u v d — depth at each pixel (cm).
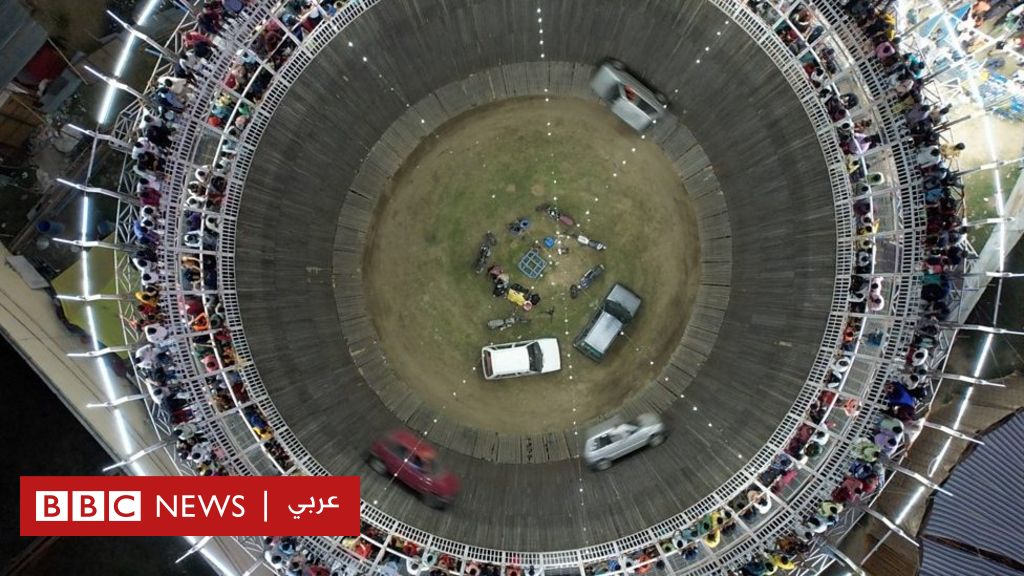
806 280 3491
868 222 3281
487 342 3834
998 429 2808
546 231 3825
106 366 3462
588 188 3834
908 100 3094
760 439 3478
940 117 3170
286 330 3600
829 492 3219
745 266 3706
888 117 3142
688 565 3369
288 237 3634
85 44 3797
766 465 3406
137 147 3092
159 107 3136
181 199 3195
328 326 3753
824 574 3409
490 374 3769
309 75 3475
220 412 3306
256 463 3391
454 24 3638
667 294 3838
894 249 3288
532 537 3522
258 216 3506
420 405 3828
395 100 3772
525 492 3662
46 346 3325
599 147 3847
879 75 3134
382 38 3569
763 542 3272
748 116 3581
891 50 3069
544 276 3822
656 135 3819
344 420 3653
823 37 3266
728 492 3450
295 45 3388
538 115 3853
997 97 3509
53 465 3628
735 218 3734
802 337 3475
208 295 3375
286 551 3238
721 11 3434
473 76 3812
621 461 3678
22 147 3762
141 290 3294
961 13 3397
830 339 3388
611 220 3834
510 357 3738
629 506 3562
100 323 3578
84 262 3080
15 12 3559
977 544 2766
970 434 3294
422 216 3866
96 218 3741
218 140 3328
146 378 3184
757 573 3250
